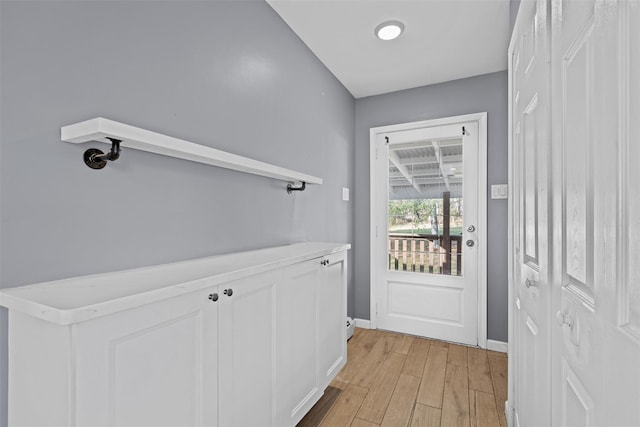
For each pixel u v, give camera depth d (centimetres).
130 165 107
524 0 119
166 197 120
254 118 169
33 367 70
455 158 274
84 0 95
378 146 303
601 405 53
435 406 180
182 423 86
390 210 300
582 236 63
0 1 79
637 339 42
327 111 253
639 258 42
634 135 43
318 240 238
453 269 273
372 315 304
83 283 86
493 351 254
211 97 141
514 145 152
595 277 55
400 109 293
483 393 193
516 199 145
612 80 49
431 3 180
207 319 94
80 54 94
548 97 87
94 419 66
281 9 185
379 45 222
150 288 80
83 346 64
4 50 80
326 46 223
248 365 112
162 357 81
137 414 75
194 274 98
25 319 72
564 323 71
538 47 98
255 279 115
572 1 68
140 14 111
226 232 149
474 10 186
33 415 70
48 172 87
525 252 122
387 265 300
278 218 189
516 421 150
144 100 112
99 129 81
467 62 243
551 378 85
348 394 192
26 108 83
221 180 146
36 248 85
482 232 259
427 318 284
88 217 96
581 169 64
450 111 273
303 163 217
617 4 47
